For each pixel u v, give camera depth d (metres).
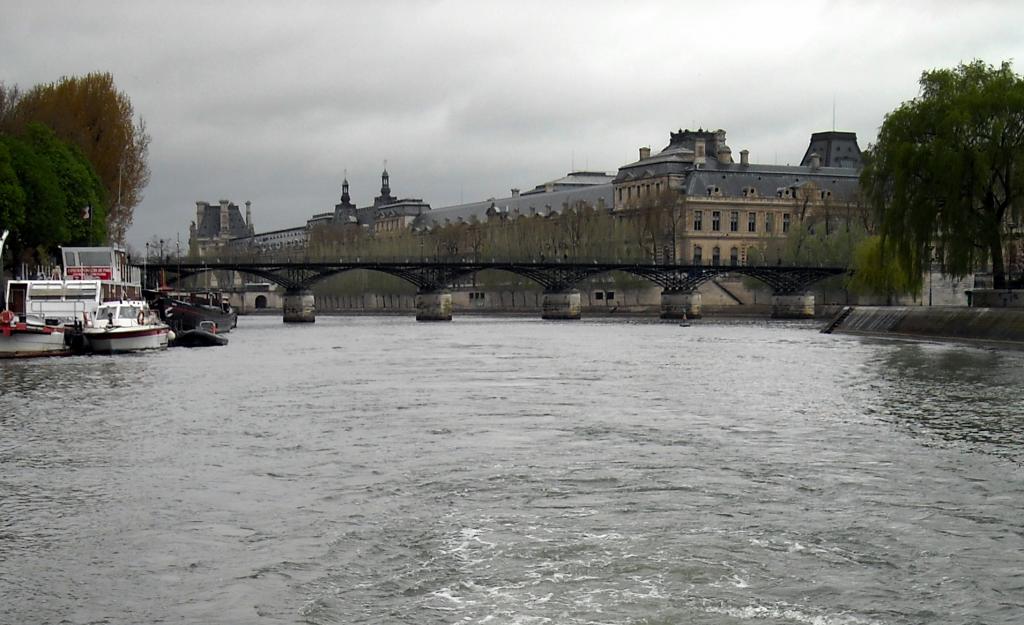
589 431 40.16
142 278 168.50
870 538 24.34
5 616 19.66
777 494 28.75
